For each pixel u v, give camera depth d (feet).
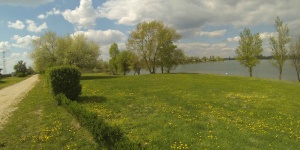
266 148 29.27
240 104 57.00
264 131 35.81
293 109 51.26
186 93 76.38
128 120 42.63
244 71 309.01
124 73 263.70
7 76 329.31
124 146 24.61
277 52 142.61
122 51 258.16
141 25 202.08
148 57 207.10
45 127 39.91
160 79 135.13
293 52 152.35
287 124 39.83
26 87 117.08
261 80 121.90
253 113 47.39
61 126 39.73
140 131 36.11
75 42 176.24
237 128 37.27
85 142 32.55
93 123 32.58
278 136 33.60
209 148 29.35
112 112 49.32
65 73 64.18
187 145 30.27
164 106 54.60
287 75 230.68
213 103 57.88
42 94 79.82
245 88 88.63
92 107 54.49
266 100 62.59
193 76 153.79
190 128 37.09
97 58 185.37
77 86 65.67
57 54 170.50
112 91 83.25
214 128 37.14
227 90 83.25
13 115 50.11
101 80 136.46
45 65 167.02
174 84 105.50
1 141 34.35
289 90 82.99
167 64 207.21
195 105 55.42
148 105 55.93
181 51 208.13
